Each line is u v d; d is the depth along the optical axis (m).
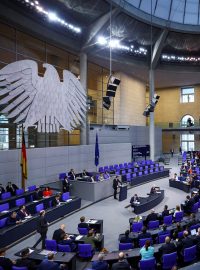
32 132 17.52
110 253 7.24
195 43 25.80
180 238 7.75
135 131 30.08
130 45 24.55
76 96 19.61
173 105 37.78
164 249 7.17
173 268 5.70
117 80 15.22
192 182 17.95
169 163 30.39
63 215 12.52
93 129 23.22
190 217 10.14
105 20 19.41
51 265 5.77
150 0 21.64
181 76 30.92
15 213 9.80
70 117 18.91
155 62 26.44
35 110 16.11
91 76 25.72
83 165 20.81
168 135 38.59
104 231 10.85
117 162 25.02
